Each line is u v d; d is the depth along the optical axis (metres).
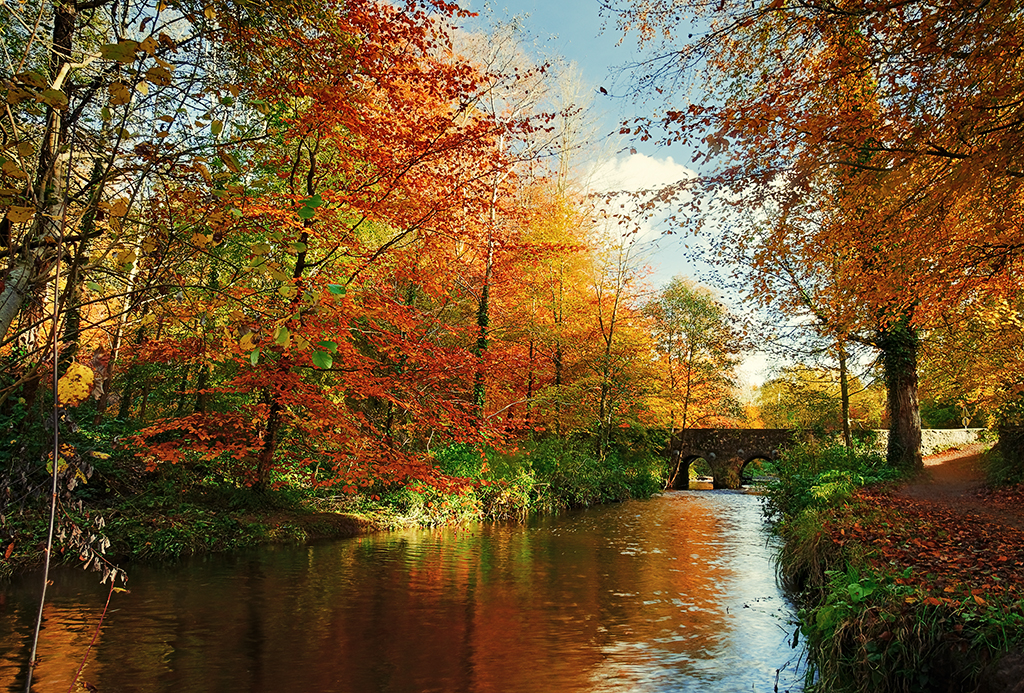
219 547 10.30
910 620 4.75
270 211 5.67
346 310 9.31
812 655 5.79
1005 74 5.37
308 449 13.26
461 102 10.95
